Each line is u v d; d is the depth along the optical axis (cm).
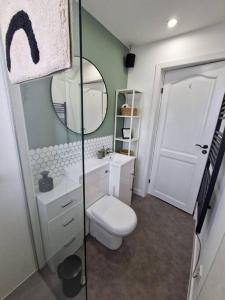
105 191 176
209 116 173
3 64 80
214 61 162
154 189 241
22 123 97
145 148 223
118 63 196
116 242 143
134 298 109
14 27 58
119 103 215
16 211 103
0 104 85
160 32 167
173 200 219
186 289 116
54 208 110
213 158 134
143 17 144
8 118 89
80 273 103
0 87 83
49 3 43
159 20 147
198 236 143
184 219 194
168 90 201
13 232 104
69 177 107
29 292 109
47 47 47
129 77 218
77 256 108
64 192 111
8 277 106
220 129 159
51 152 117
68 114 97
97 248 147
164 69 193
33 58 54
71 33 42
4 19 62
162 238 163
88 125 172
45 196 111
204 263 96
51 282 114
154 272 127
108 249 147
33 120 106
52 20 43
